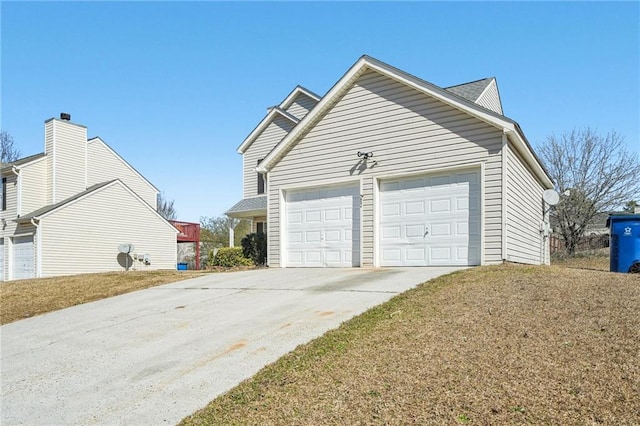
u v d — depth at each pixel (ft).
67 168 72.43
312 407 12.46
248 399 13.48
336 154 41.19
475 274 27.04
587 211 78.74
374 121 39.27
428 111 36.52
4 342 22.68
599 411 10.84
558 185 83.97
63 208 67.05
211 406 13.41
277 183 44.73
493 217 33.12
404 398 12.30
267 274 36.45
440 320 18.43
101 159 81.10
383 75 38.86
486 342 15.60
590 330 15.92
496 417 10.91
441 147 35.76
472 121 34.53
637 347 14.14
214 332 20.83
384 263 38.06
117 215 74.33
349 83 40.63
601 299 19.53
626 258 33.91
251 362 16.57
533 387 12.19
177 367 16.96
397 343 16.37
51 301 31.86
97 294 33.30
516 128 32.63
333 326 19.53
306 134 43.19
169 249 82.74
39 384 16.71
